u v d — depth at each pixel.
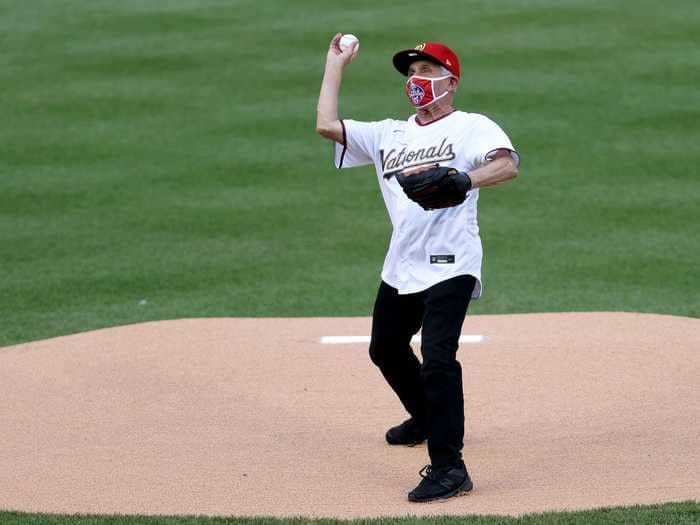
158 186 52.28
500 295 37.59
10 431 24.00
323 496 19.77
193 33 81.38
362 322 32.59
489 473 20.75
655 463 20.73
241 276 40.56
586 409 24.19
